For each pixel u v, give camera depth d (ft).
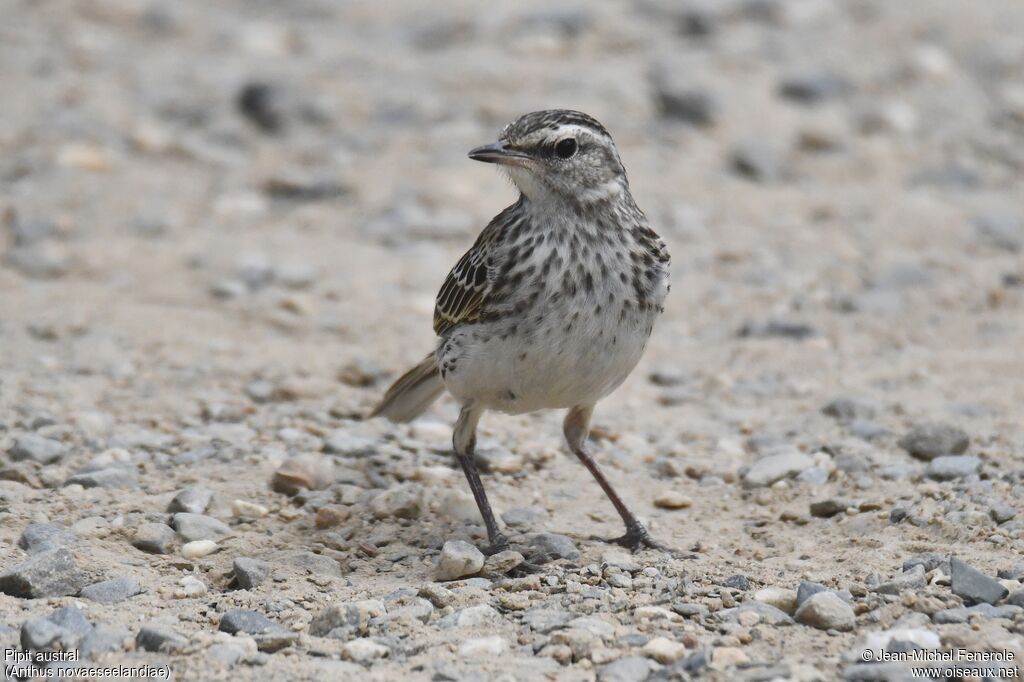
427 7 95.91
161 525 33.63
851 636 27.94
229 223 62.54
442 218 62.80
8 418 41.32
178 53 85.20
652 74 79.82
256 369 47.24
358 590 31.07
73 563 30.66
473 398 33.91
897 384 47.01
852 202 66.28
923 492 36.45
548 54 83.82
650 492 38.40
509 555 32.22
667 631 28.32
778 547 34.06
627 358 32.68
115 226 61.31
